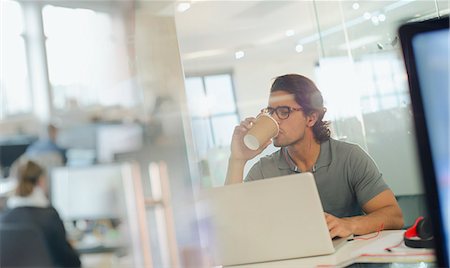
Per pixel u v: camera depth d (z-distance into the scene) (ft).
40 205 4.17
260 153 5.79
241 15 9.71
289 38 9.18
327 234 3.80
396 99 8.21
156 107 6.73
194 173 6.72
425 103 1.74
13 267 3.83
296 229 3.82
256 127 5.67
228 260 3.99
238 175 5.73
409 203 5.29
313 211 3.79
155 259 5.05
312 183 3.76
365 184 5.48
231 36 8.96
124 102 6.07
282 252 3.86
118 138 5.51
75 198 4.48
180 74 8.00
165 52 7.71
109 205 4.78
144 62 7.09
